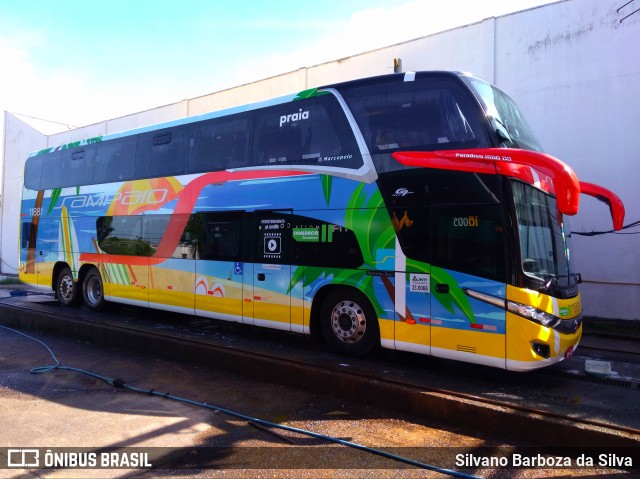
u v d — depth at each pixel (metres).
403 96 6.59
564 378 6.33
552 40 11.04
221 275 8.45
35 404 5.81
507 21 11.55
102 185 11.04
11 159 26.28
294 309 7.46
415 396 5.39
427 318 6.16
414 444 4.69
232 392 6.29
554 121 11.05
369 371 6.36
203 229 8.80
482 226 5.82
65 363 7.79
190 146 9.20
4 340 9.60
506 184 5.71
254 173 8.08
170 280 9.34
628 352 8.16
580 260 10.88
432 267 6.13
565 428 4.48
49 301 13.12
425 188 6.26
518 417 4.73
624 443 4.19
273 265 7.73
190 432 4.98
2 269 26.28
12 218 26.02
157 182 9.75
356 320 6.93
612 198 6.97
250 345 8.01
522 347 5.50
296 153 7.57
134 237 10.14
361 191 6.79
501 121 6.31
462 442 4.72
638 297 10.30
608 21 10.45
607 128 10.52
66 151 12.30
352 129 6.96
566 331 5.82
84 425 5.14
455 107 6.16
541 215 6.17
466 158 5.86
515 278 5.59
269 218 7.82
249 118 8.29
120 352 8.54
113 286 10.64
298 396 6.10
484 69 11.80
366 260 6.71
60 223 12.22
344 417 5.39
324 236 7.14
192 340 7.96
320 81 14.75
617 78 10.40
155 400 6.00
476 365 6.88
